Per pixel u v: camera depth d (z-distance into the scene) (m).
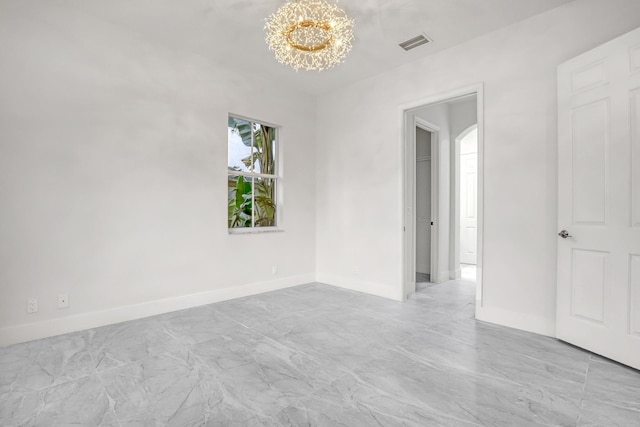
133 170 3.22
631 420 1.67
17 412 1.72
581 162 2.52
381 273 4.15
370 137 4.29
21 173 2.64
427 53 3.63
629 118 2.22
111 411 1.73
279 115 4.48
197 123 3.66
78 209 2.91
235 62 3.87
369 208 4.30
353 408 1.76
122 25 3.12
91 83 2.98
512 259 3.04
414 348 2.54
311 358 2.36
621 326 2.26
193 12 2.91
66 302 2.84
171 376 2.09
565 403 1.82
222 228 3.88
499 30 3.15
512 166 3.05
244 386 1.98
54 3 2.78
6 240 2.58
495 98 3.17
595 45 2.61
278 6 2.82
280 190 4.57
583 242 2.50
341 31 3.08
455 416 1.70
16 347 2.52
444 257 5.16
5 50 2.58
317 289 4.47
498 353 2.46
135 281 3.23
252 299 3.95
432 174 5.08
